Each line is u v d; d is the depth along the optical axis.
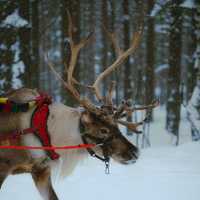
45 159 11.21
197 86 24.09
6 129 11.13
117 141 10.87
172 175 15.60
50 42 49.69
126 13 28.91
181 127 31.02
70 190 13.84
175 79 26.53
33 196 13.34
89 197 13.15
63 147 11.08
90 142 11.04
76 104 25.88
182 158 18.53
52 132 11.12
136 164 17.27
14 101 11.40
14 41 21.56
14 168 11.23
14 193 13.62
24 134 11.05
